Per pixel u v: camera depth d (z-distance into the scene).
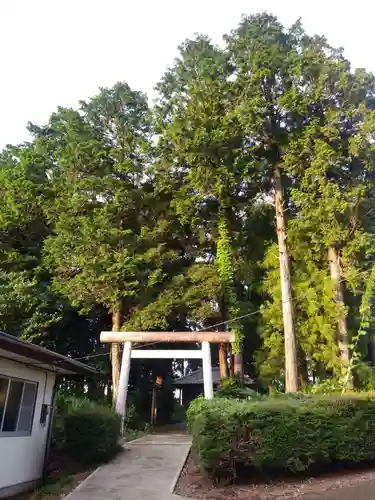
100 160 23.28
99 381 25.14
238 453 9.80
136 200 23.06
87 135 23.47
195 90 22.44
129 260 20.83
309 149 19.69
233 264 23.23
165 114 23.83
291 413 10.38
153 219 23.58
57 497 9.14
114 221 22.39
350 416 10.95
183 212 22.31
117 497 8.90
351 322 19.81
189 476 10.70
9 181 23.08
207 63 22.69
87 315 25.27
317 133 19.86
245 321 22.73
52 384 12.12
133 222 23.92
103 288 20.81
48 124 27.91
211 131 21.25
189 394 36.44
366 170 19.58
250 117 20.70
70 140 23.70
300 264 21.39
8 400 9.81
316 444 10.28
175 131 22.42
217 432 9.84
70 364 10.56
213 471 9.87
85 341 27.19
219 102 22.16
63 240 21.33
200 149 21.42
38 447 11.05
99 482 10.11
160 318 21.05
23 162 24.20
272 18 23.09
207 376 17.84
